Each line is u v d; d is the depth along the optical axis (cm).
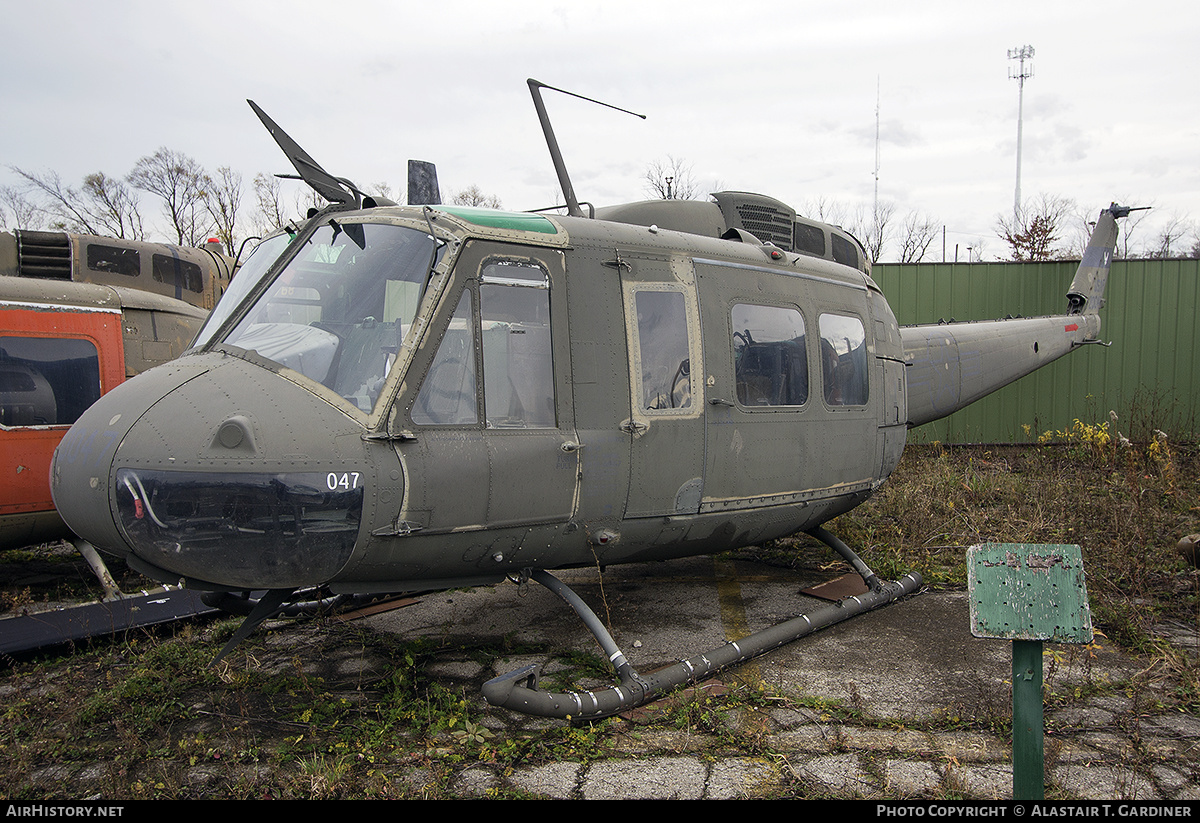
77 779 292
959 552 609
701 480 410
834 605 470
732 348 429
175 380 317
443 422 328
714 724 336
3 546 521
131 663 401
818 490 480
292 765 301
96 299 560
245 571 297
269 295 358
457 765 303
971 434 1138
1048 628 221
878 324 546
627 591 543
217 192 2681
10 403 509
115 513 293
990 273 1148
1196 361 1117
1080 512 679
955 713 343
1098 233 972
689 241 432
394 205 390
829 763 302
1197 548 456
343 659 414
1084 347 1128
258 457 293
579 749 315
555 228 377
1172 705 351
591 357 373
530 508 348
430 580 343
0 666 405
